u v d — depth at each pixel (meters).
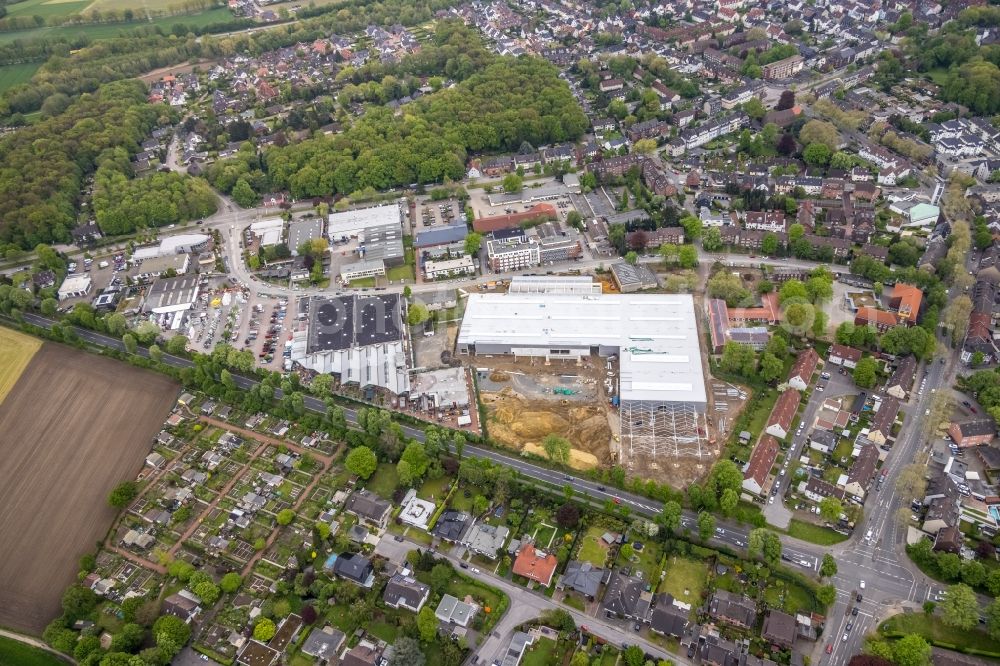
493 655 198.12
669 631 196.88
